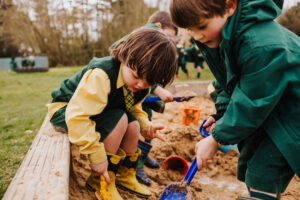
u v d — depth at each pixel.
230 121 1.10
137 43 1.21
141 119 1.62
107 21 16.02
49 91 6.00
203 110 3.16
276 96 1.01
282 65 1.00
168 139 2.19
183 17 1.06
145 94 1.52
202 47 1.34
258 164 1.17
